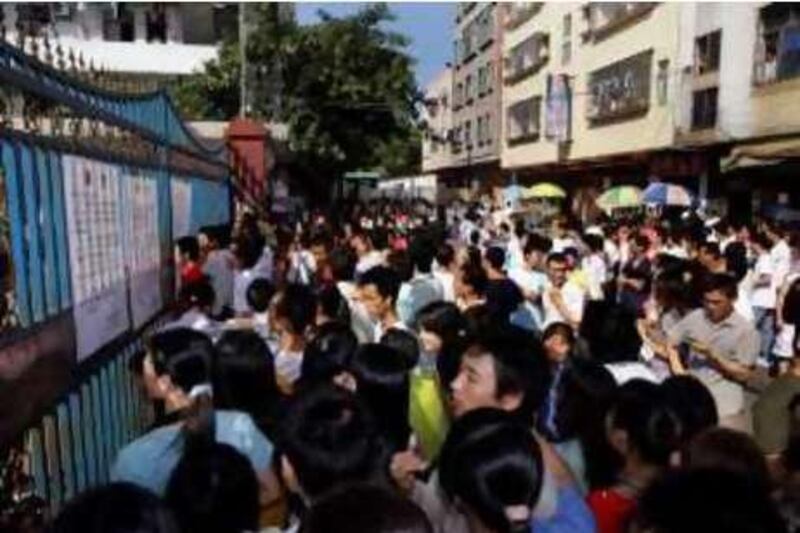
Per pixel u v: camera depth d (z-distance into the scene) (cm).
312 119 2614
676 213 2369
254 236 988
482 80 5075
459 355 361
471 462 251
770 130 2083
